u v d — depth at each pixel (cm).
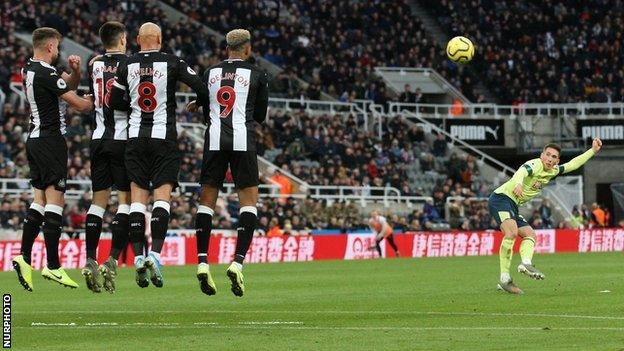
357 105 7800
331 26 8225
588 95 8356
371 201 6712
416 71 8300
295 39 7994
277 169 6631
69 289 3073
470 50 2761
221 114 2105
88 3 7494
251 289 3039
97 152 2169
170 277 3781
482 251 6375
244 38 2125
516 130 8006
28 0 7088
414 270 4197
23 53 6638
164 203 2091
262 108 2138
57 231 2169
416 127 7506
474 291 2816
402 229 6419
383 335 1736
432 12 8906
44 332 1811
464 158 7356
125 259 5094
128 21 7250
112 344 1641
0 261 4806
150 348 1591
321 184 6769
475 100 8338
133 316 2125
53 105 2162
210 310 2291
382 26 8388
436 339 1677
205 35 7450
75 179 5875
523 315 2070
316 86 7588
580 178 7488
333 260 5569
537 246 6381
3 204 5375
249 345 1619
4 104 6153
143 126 2089
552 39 8631
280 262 5350
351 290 2953
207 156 2116
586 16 8888
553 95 8350
